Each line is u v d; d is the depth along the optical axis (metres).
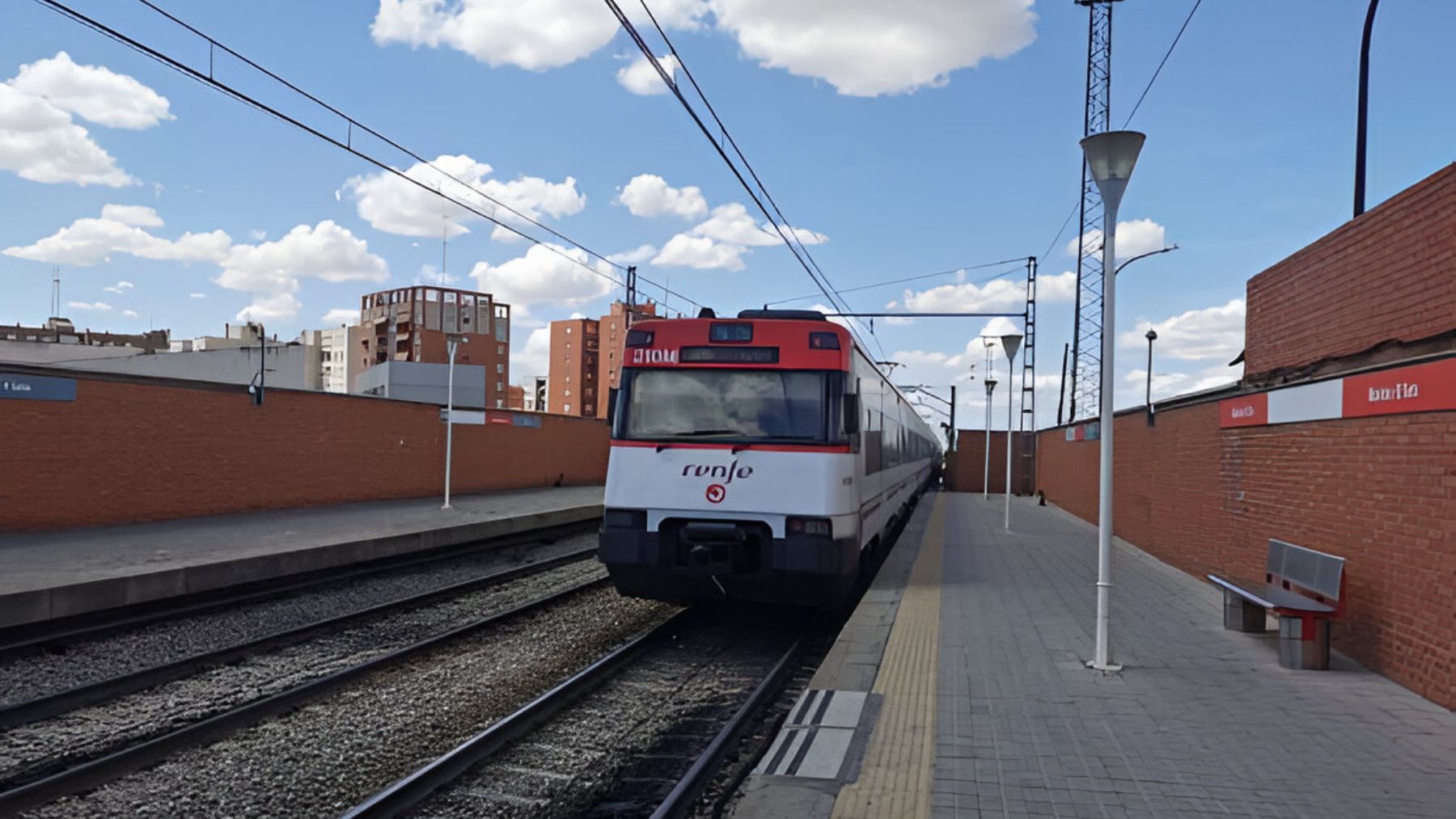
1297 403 8.82
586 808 5.52
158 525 15.47
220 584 11.62
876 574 13.35
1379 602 7.21
